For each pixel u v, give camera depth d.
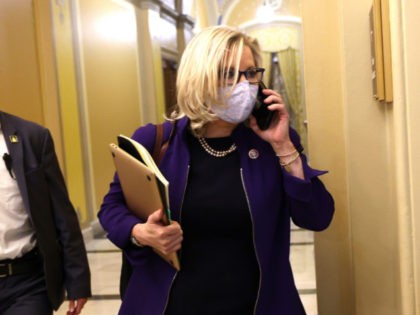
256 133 1.25
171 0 9.34
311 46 1.69
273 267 1.27
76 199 5.54
